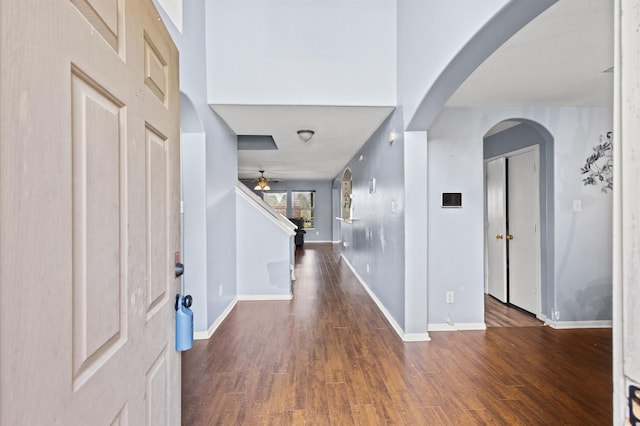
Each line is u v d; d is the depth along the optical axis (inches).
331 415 76.2
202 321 122.6
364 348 113.3
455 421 74.3
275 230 177.6
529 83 108.0
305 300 174.6
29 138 18.8
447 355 108.0
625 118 20.1
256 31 124.6
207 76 123.7
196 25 112.3
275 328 132.8
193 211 121.6
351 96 125.9
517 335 126.3
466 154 132.6
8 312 17.4
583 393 85.6
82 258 24.2
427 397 83.7
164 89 43.4
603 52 87.0
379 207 159.6
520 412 77.6
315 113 135.1
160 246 41.1
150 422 37.1
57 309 21.2
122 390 30.2
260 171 330.6
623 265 20.2
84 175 24.5
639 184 19.3
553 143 134.4
